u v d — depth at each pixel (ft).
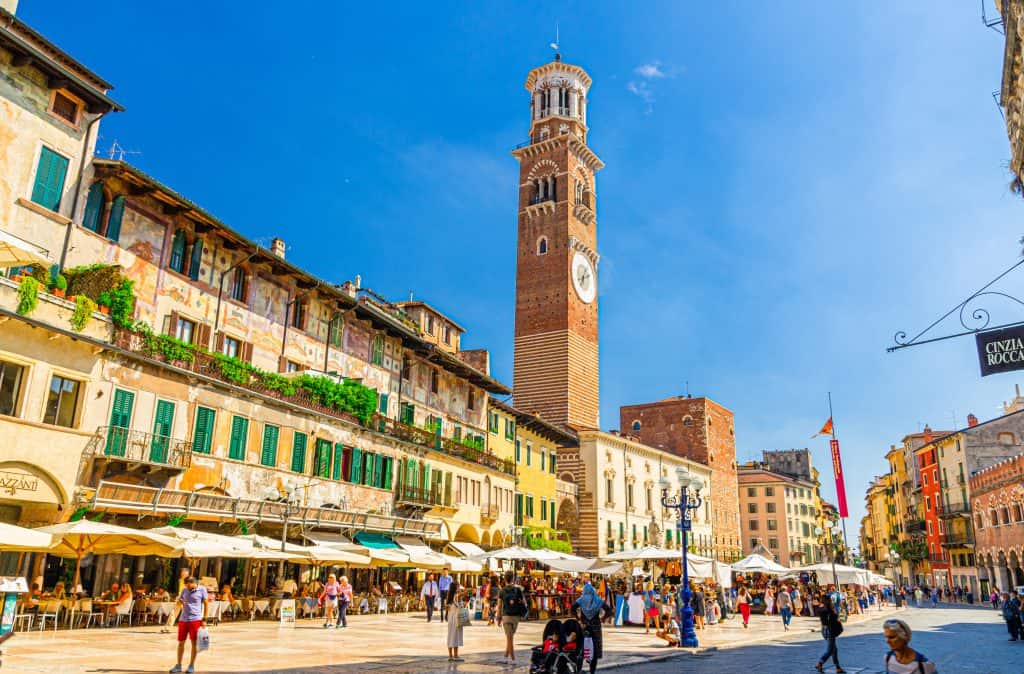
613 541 256.32
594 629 62.95
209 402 105.19
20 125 87.76
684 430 344.90
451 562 132.67
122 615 88.33
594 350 284.61
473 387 189.88
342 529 127.13
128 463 91.61
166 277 105.09
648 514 283.79
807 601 189.67
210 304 112.16
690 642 94.94
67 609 83.10
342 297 137.08
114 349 91.40
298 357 129.39
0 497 79.36
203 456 102.83
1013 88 91.86
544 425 218.59
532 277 281.95
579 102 306.14
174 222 107.24
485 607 133.28
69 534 80.38
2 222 84.64
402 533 143.43
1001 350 53.31
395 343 158.81
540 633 109.60
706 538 327.26
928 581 352.69
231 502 103.50
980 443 292.20
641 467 284.61
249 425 111.65
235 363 109.29
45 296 84.43
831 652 74.90
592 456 254.27
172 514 95.61
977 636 126.21
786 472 500.74
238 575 115.24
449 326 211.41
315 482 123.75
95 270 91.50
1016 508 232.94
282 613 102.27
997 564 254.88
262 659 64.95
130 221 100.53
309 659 66.33
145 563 101.50
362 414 136.15
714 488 342.64
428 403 169.07
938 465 325.01
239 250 118.11
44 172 90.17
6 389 81.87
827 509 553.64
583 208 288.71
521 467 210.79
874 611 222.48
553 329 271.28
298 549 105.60
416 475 153.89
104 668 54.95
